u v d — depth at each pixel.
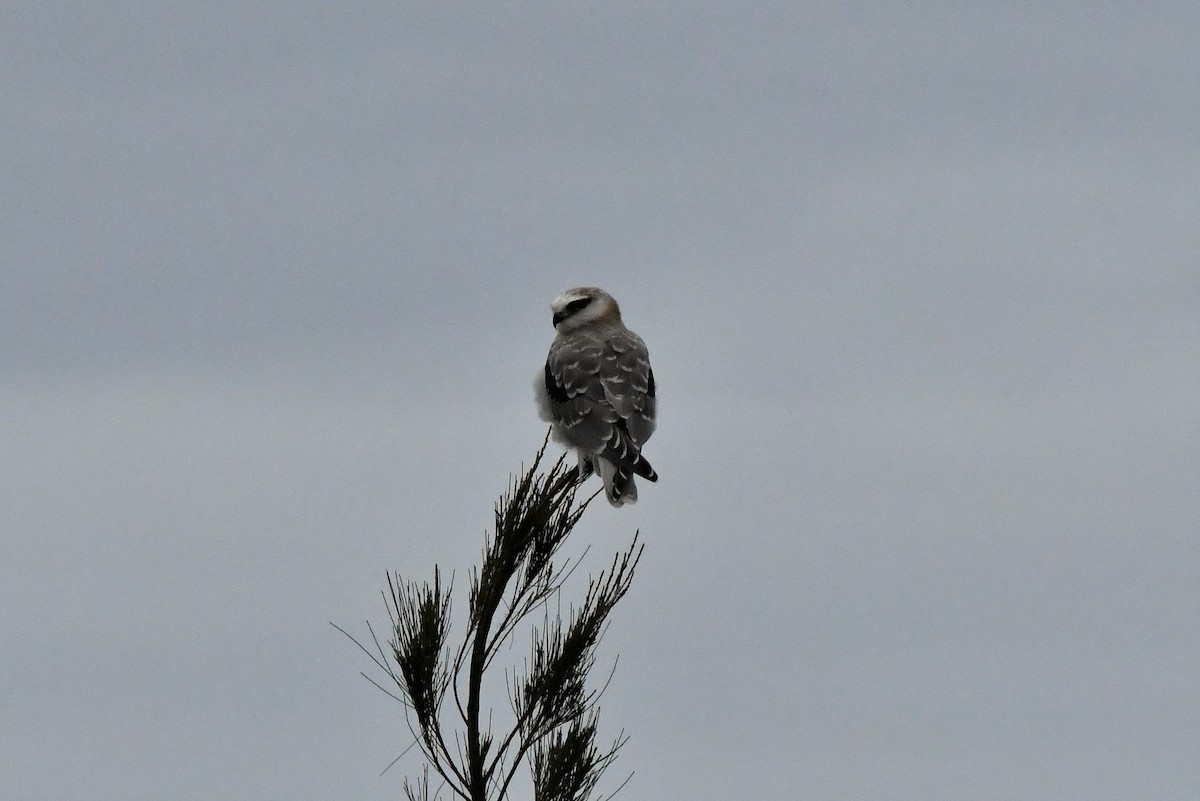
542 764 9.52
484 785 9.40
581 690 9.63
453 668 9.42
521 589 9.58
